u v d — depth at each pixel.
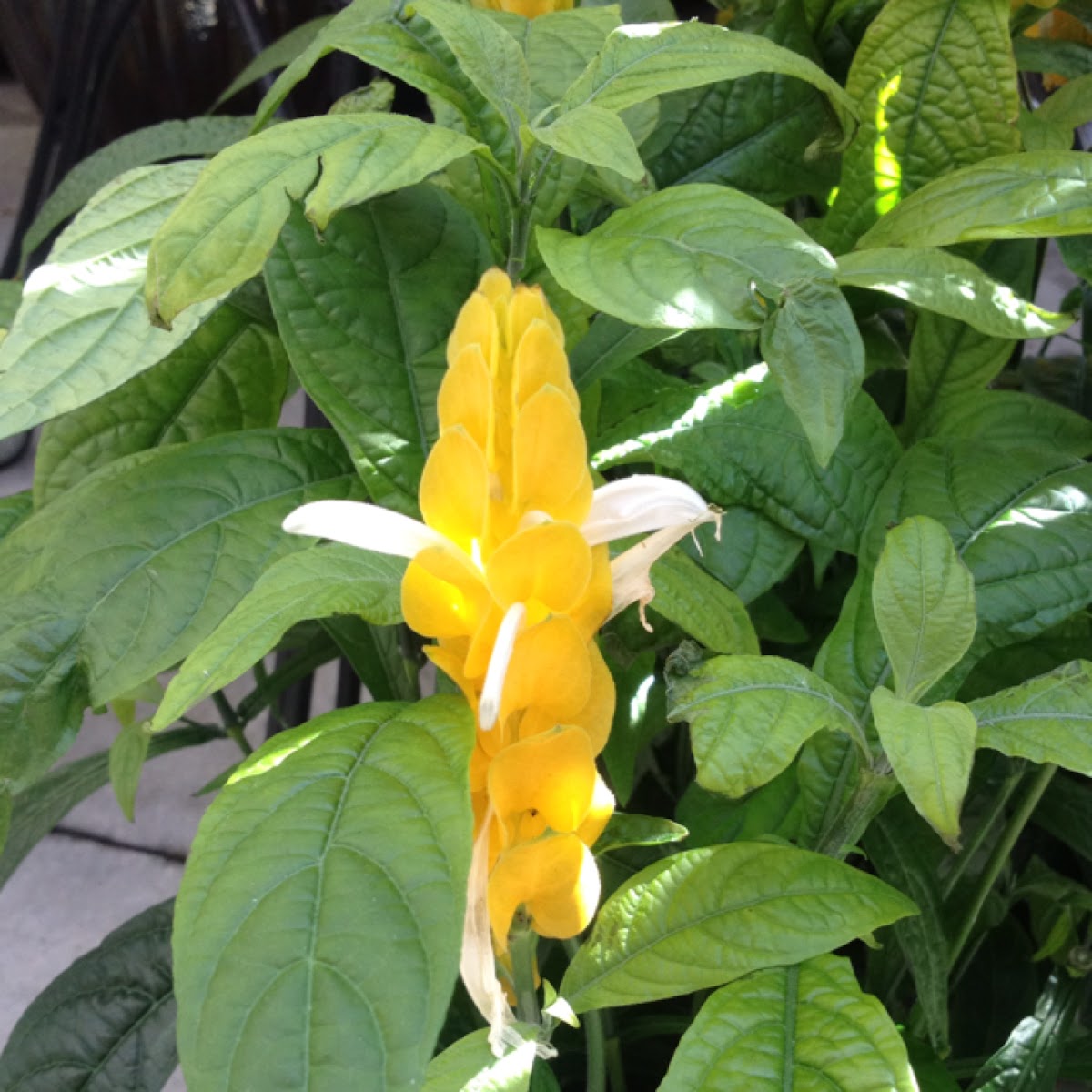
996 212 0.33
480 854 0.23
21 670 0.30
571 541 0.22
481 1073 0.27
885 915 0.30
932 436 0.40
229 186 0.28
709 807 0.37
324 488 0.34
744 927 0.30
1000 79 0.37
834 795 0.34
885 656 0.34
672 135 0.44
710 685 0.29
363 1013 0.20
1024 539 0.34
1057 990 0.40
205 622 0.31
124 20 0.54
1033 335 0.32
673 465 0.35
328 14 0.67
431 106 0.37
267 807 0.23
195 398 0.39
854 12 0.45
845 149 0.38
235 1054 0.20
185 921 0.21
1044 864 0.46
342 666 0.63
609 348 0.34
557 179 0.33
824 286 0.26
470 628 0.24
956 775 0.26
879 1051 0.28
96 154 0.43
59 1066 0.41
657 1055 0.47
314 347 0.32
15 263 0.55
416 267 0.34
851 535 0.36
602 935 0.30
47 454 0.38
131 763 0.45
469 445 0.22
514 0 0.38
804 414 0.25
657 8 0.46
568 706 0.23
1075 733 0.29
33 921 0.74
